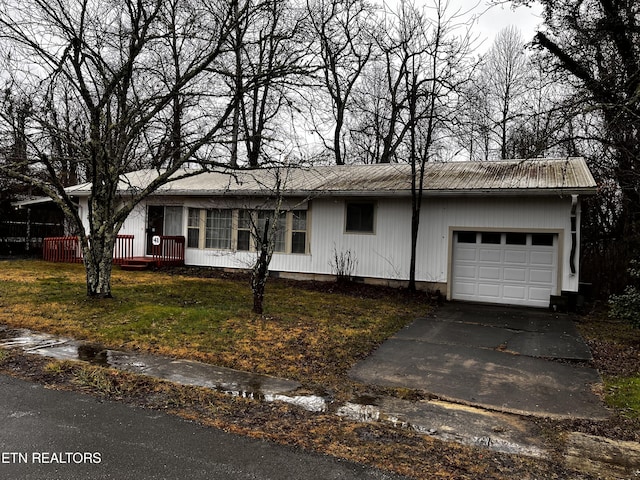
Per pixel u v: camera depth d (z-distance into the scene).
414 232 12.80
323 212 14.73
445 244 12.91
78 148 9.55
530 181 12.02
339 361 6.47
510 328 9.25
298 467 3.41
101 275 9.88
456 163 15.70
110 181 9.89
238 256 16.03
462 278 12.85
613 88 9.80
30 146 9.81
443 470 3.47
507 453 3.84
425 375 6.03
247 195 15.19
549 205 11.75
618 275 13.83
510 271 12.32
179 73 10.91
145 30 9.55
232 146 14.44
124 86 10.08
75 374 5.37
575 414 4.82
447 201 12.89
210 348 6.73
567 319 10.38
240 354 6.53
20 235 21.42
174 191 15.94
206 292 11.71
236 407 4.61
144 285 12.39
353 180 14.78
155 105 10.31
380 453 3.72
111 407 4.45
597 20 11.02
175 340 7.04
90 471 3.22
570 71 11.85
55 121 9.98
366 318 9.52
